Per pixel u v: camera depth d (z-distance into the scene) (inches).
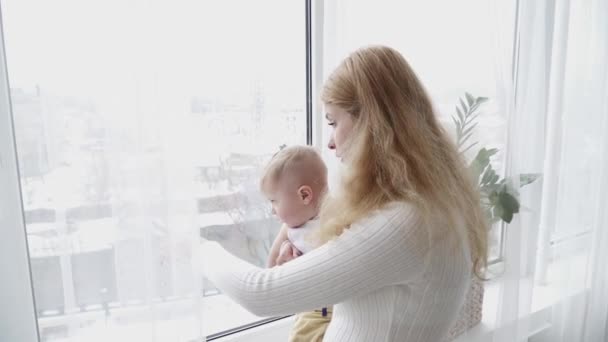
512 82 46.5
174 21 28.8
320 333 35.6
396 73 26.9
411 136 26.3
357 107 26.9
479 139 46.4
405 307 26.4
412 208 25.0
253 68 40.6
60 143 27.2
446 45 46.1
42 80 26.2
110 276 29.8
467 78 46.8
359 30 42.5
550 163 55.9
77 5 26.1
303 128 45.8
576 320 60.4
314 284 24.8
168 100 29.1
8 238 26.1
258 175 42.9
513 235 48.5
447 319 27.9
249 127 41.3
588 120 56.3
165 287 30.7
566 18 51.4
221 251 31.3
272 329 47.2
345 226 26.5
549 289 61.1
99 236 29.1
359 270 24.2
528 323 54.0
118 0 26.7
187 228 30.9
